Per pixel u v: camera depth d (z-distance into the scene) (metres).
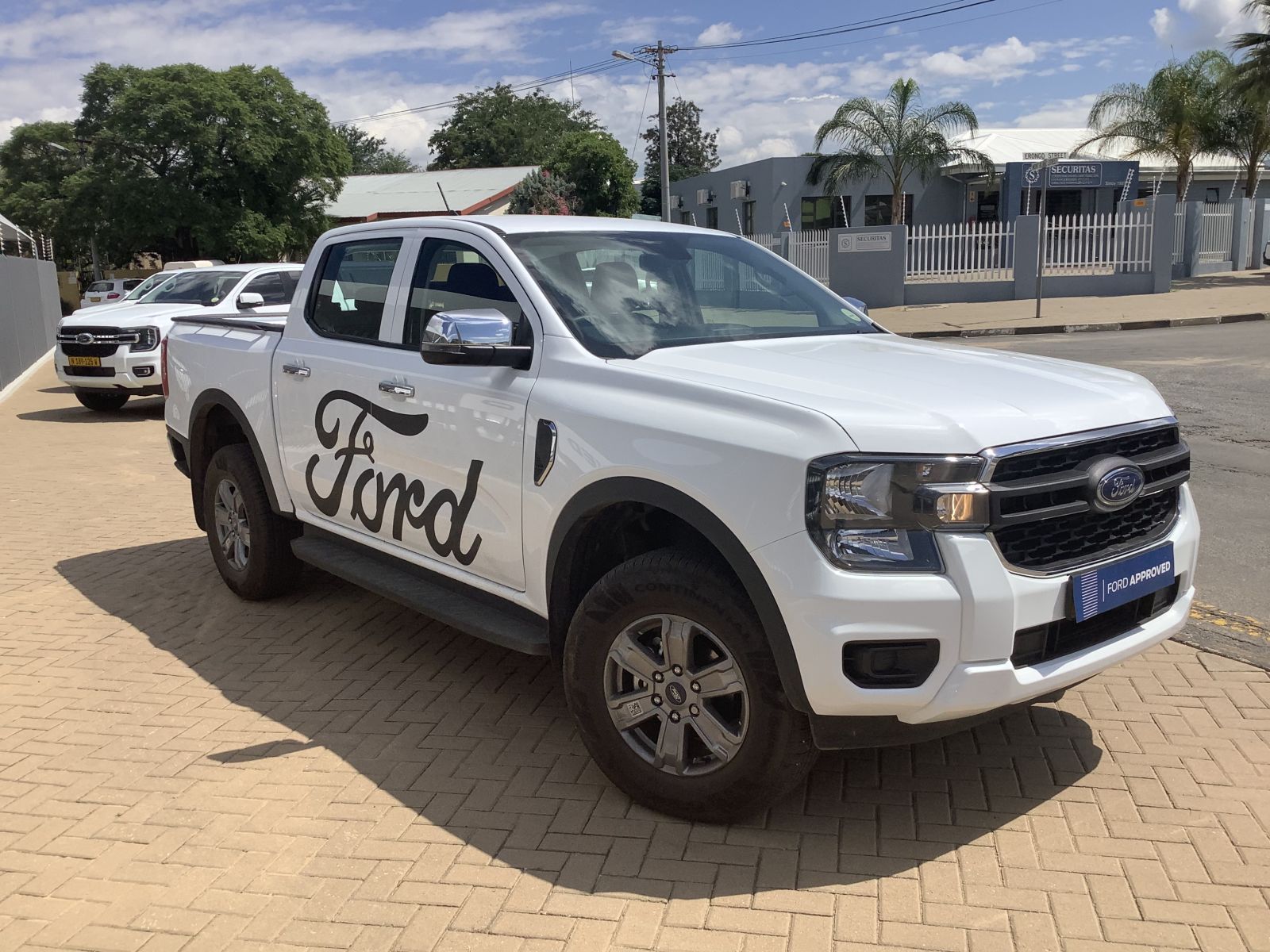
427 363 3.67
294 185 42.03
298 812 3.42
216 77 39.31
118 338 12.30
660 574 3.14
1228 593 5.29
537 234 4.08
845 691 2.81
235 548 5.52
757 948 2.72
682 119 79.12
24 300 18.94
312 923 2.87
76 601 5.66
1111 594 3.06
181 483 8.77
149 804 3.49
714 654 3.19
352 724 4.08
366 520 4.43
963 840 3.20
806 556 2.81
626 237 4.28
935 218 35.34
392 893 2.98
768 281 4.53
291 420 4.82
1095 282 23.92
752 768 3.06
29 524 7.39
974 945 2.72
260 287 12.71
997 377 3.34
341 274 4.76
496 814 3.39
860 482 2.80
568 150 44.91
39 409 13.81
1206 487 7.27
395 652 4.84
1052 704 4.10
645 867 3.08
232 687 4.46
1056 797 3.43
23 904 2.97
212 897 2.99
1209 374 12.12
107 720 4.16
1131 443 3.21
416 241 4.38
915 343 4.12
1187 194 32.50
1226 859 3.06
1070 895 2.92
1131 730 3.87
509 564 3.72
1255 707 4.02
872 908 2.88
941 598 2.77
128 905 2.96
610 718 3.36
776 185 34.66
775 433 2.92
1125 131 31.08
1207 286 25.19
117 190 37.72
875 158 29.73
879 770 3.63
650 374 3.33
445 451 3.93
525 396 3.60
